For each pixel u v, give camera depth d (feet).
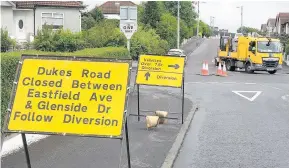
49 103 20.21
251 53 121.70
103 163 26.99
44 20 136.36
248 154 30.63
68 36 89.25
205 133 37.78
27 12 134.51
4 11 126.93
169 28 204.54
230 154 30.58
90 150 30.17
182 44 266.36
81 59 20.77
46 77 20.59
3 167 25.25
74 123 19.94
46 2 136.15
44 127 19.90
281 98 63.72
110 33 104.88
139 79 41.93
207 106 54.54
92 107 20.12
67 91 20.38
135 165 26.84
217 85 81.30
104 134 19.74
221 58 139.13
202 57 202.18
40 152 29.04
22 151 28.96
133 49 124.98
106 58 20.71
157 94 64.13
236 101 59.62
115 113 19.98
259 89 75.46
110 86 20.39
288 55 168.76
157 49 146.00
